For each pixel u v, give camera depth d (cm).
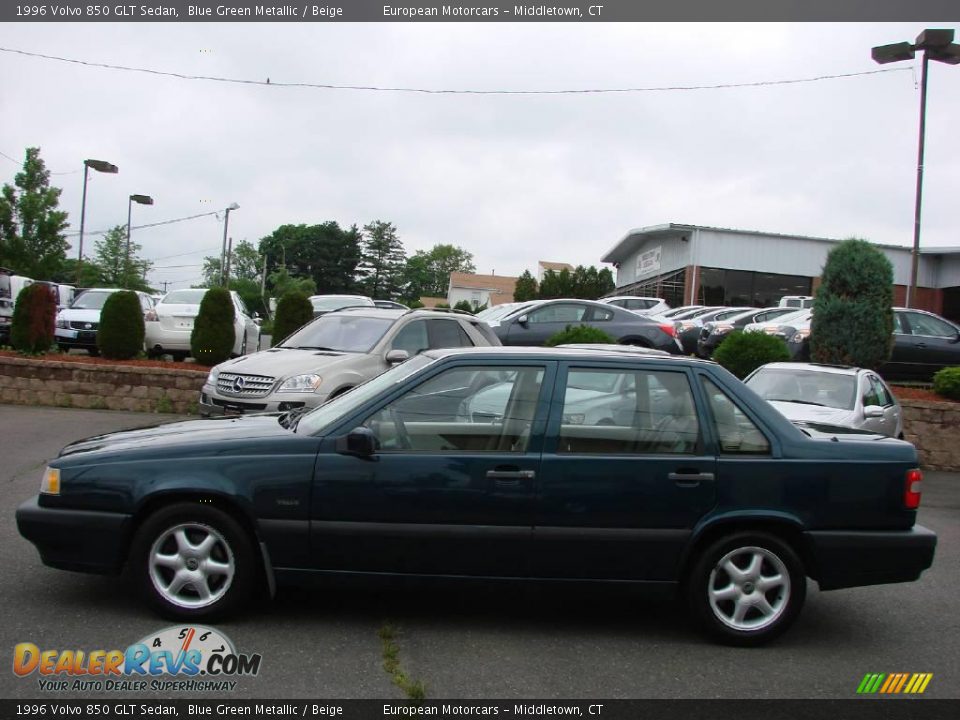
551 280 4862
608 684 427
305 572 471
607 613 539
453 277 8712
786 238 3850
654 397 494
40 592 516
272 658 436
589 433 483
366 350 1058
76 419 1227
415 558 471
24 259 3484
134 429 555
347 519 468
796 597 482
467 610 529
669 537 476
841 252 1405
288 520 467
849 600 595
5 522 666
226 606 473
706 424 489
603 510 473
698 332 2373
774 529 490
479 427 482
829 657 479
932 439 1315
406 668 432
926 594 613
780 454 487
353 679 416
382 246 8550
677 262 4022
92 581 540
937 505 993
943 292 3991
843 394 1044
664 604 561
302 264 8344
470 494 469
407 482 468
